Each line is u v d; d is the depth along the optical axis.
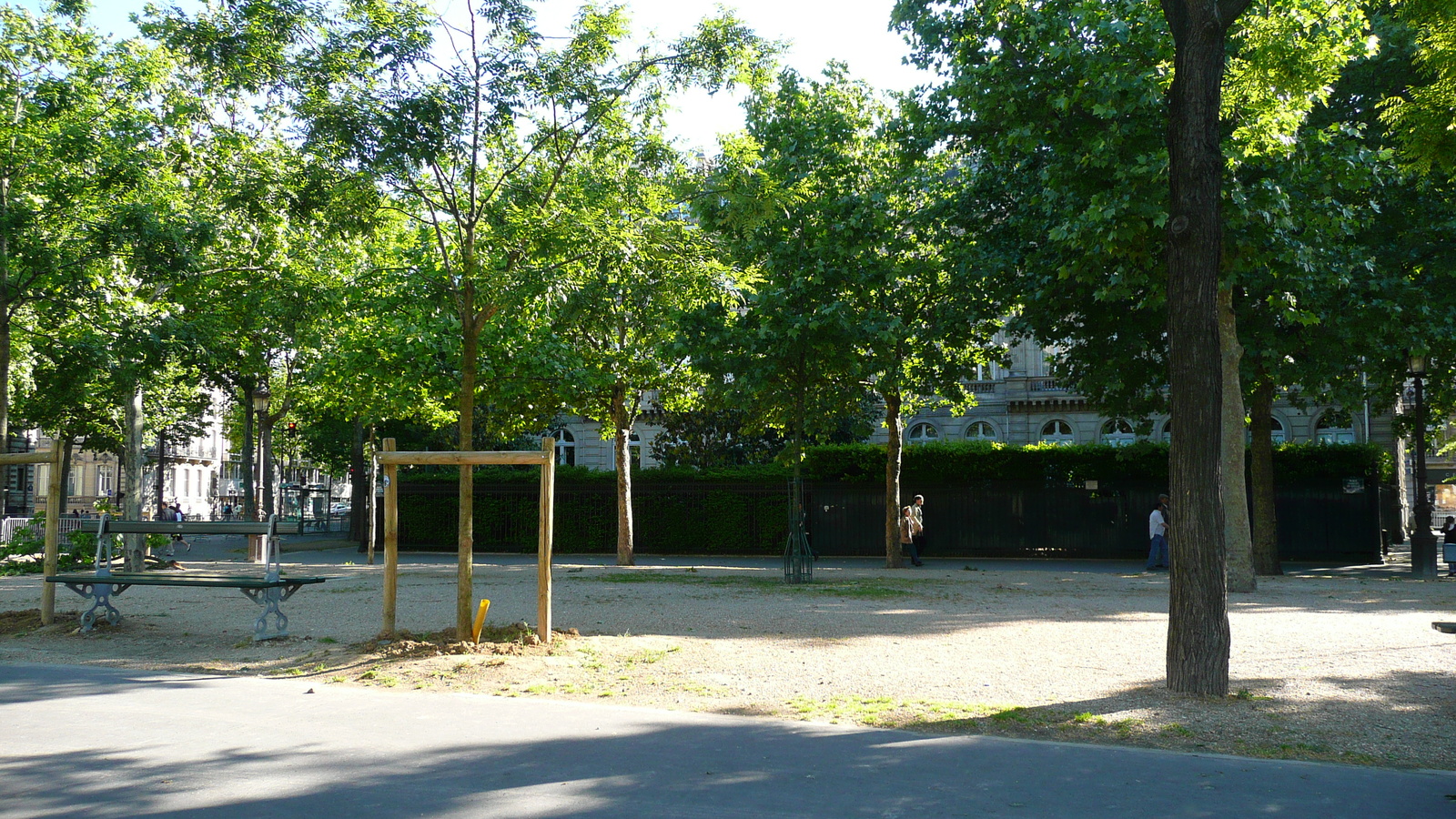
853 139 21.80
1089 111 15.27
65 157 17.36
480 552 31.89
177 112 18.58
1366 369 22.33
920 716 6.99
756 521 30.53
